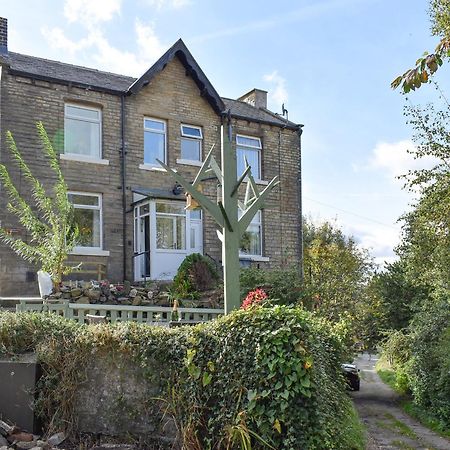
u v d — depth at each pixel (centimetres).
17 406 718
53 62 1883
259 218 2097
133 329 708
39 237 1422
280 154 2173
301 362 607
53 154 1495
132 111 1856
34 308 1125
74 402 711
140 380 691
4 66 1616
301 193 2205
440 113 1423
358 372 1978
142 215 1802
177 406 659
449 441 1170
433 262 1467
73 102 1756
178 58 1969
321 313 1609
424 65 568
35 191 1504
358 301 1945
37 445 652
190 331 687
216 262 1858
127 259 1780
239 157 2081
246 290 1467
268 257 2067
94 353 711
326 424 648
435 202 1385
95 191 1753
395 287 2092
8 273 1543
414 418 1492
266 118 2203
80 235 1703
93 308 1139
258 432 604
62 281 1527
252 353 624
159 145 1922
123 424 691
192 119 1981
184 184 855
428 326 1548
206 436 643
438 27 1300
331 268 2098
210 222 1945
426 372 1473
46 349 729
